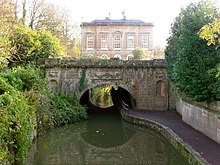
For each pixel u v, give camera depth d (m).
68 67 23.67
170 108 24.56
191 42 15.29
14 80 13.98
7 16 18.62
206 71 13.60
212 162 10.17
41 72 22.92
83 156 14.36
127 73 24.36
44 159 13.68
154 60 24.44
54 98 20.75
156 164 13.04
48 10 36.94
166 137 15.94
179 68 16.81
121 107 25.98
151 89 24.53
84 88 23.88
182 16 18.75
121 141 17.53
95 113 27.55
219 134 12.74
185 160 12.02
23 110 10.30
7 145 9.09
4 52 16.66
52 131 18.19
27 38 23.45
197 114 15.95
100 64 23.92
